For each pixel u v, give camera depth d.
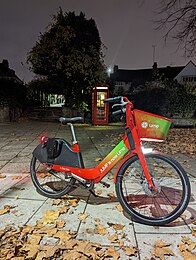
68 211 2.75
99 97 11.98
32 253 2.01
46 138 3.10
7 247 2.10
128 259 1.97
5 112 13.02
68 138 7.89
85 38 13.17
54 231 2.33
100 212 2.73
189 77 27.69
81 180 2.87
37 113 15.93
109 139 7.76
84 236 2.27
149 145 6.64
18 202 2.97
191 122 13.92
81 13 13.20
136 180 3.47
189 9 10.87
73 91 13.97
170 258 1.98
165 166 3.89
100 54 14.00
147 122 2.53
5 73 23.94
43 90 18.78
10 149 6.01
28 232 2.31
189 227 2.44
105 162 2.76
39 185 3.22
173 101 14.66
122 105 2.63
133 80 32.09
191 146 6.51
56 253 2.03
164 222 2.45
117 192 2.63
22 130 9.73
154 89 15.44
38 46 12.95
